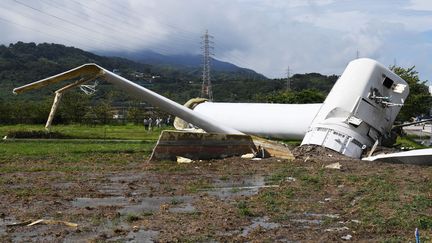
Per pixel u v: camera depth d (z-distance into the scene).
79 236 7.90
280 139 27.20
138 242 7.57
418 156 15.94
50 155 19.56
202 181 13.46
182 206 10.27
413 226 8.45
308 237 7.90
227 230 8.30
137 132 42.78
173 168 15.91
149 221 8.87
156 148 17.48
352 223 8.72
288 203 10.47
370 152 18.95
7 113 54.62
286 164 16.66
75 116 57.16
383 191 11.60
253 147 18.92
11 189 12.06
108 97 74.38
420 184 12.48
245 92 104.38
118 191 12.02
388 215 9.23
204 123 20.33
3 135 32.28
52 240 7.65
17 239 7.70
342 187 12.31
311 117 25.56
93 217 9.16
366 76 20.08
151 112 59.94
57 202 10.57
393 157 16.58
